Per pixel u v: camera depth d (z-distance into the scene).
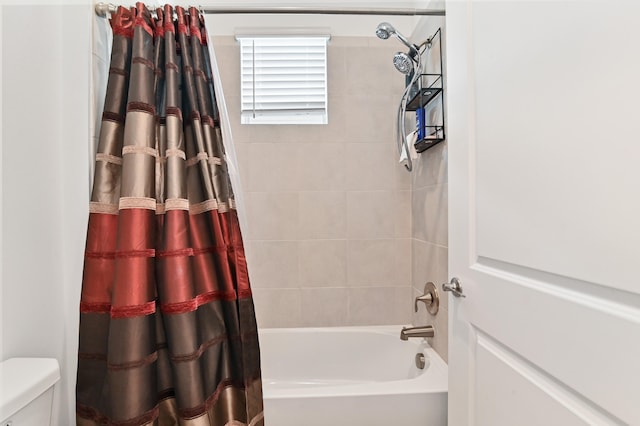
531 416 0.71
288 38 2.03
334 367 1.97
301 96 2.06
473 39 0.91
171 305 1.00
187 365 0.99
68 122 1.06
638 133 0.48
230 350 1.16
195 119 1.14
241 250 1.20
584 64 0.57
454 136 1.02
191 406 0.98
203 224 1.15
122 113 1.09
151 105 1.06
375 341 1.96
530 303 0.70
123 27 1.11
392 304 2.08
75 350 1.06
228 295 1.15
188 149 1.17
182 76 1.18
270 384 1.93
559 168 0.62
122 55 1.10
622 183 0.50
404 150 1.64
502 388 0.81
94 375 1.02
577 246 0.58
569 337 0.60
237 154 2.03
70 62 1.07
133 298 0.95
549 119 0.64
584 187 0.57
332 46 2.05
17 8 0.87
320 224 2.06
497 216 0.82
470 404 0.96
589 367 0.56
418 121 1.67
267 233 2.04
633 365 0.49
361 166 2.07
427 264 1.79
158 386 1.05
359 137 2.06
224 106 1.26
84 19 1.08
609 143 0.52
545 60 0.65
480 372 0.91
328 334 1.99
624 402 0.50
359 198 2.07
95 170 1.05
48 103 0.99
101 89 1.15
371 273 2.07
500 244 0.80
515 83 0.74
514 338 0.76
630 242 0.49
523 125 0.72
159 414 1.05
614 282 0.52
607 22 0.53
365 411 1.26
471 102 0.93
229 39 2.03
